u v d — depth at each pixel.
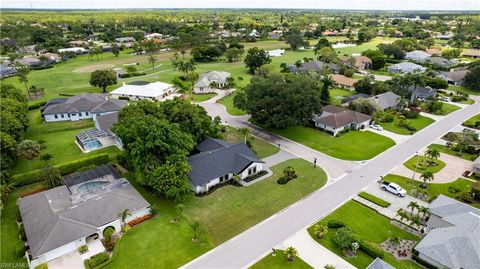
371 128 84.06
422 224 46.00
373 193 54.47
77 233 41.06
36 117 90.88
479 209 46.41
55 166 57.75
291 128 83.25
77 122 87.00
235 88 122.88
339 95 113.88
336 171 61.84
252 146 72.12
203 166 56.25
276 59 180.62
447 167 63.72
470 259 36.69
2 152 55.84
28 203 46.69
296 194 53.94
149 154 51.12
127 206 46.25
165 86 117.44
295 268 38.66
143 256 40.19
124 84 120.44
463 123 86.62
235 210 49.53
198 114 68.44
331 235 44.34
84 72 151.50
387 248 41.84
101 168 58.16
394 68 149.62
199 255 40.59
